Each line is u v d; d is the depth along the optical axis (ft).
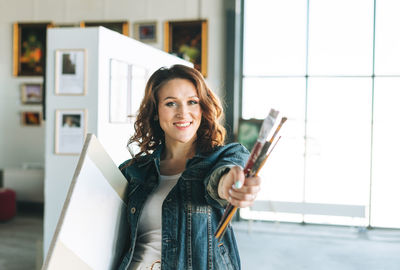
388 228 28.07
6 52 33.63
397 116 27.99
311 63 29.01
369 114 28.32
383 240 25.29
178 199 4.87
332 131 28.76
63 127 15.97
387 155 28.17
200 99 5.07
